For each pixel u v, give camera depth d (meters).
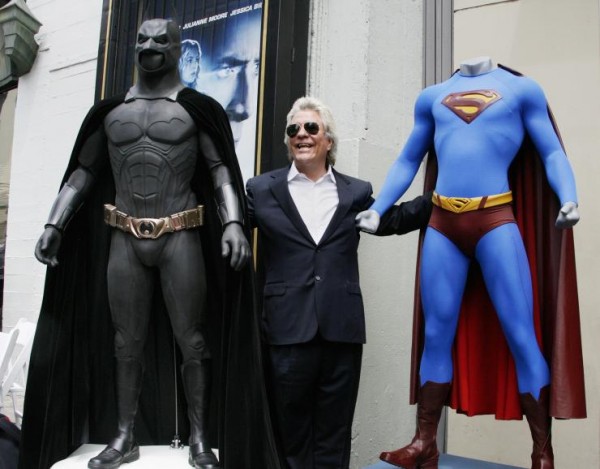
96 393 2.67
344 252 2.40
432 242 2.27
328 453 2.39
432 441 2.29
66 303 2.56
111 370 2.68
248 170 3.54
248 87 3.61
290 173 2.51
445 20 3.68
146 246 2.39
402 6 3.60
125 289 2.42
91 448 2.58
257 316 2.29
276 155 3.40
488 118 2.18
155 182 2.38
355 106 3.31
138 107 2.39
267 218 2.43
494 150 2.17
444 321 2.25
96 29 4.77
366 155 3.28
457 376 2.38
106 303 2.65
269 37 3.53
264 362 2.43
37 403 2.52
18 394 4.44
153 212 2.39
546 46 3.35
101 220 2.63
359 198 2.47
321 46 3.43
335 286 2.34
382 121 3.41
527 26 3.42
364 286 3.27
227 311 2.37
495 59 3.48
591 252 3.13
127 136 2.38
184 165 2.42
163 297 2.48
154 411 2.73
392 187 2.38
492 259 2.16
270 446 2.21
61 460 2.42
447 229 2.24
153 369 2.72
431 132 2.38
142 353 2.50
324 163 2.53
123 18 4.27
